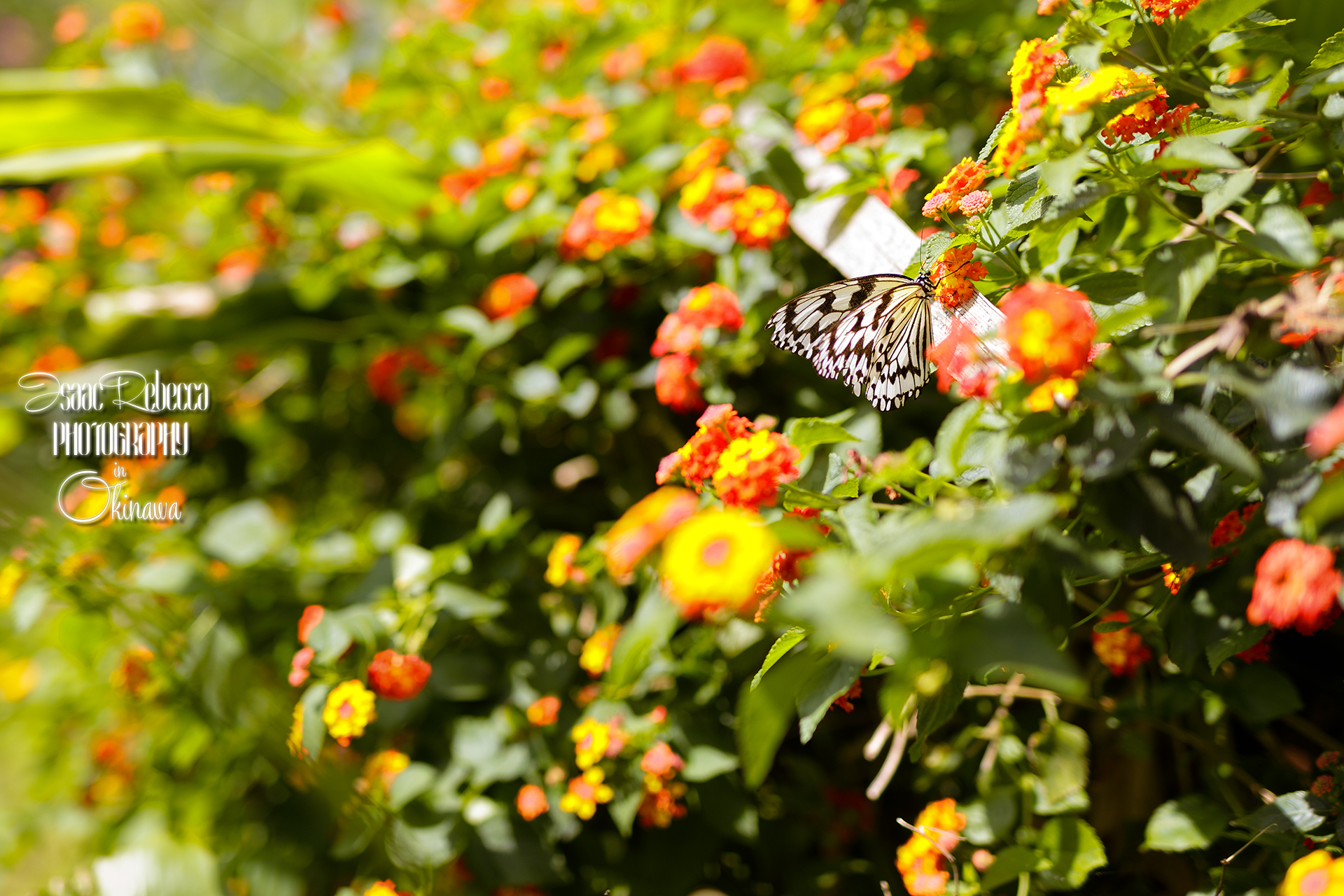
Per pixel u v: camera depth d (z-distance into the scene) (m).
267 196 1.32
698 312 1.11
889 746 1.16
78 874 1.19
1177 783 1.11
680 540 0.92
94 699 1.27
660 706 1.11
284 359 1.41
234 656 1.18
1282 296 0.94
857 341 1.07
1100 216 1.01
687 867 1.12
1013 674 1.09
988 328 1.00
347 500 1.41
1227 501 0.98
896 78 1.15
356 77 1.41
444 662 1.13
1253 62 1.03
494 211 1.24
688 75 1.22
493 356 1.25
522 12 1.31
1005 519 0.87
